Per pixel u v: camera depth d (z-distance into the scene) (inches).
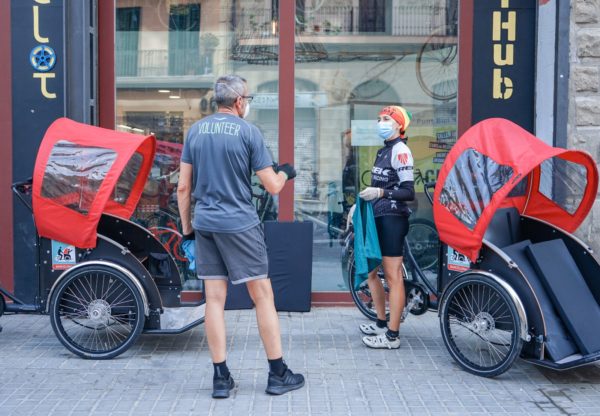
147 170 232.7
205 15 274.7
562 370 197.5
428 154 275.0
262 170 179.0
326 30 273.9
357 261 214.5
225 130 177.5
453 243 199.6
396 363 209.2
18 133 259.4
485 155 192.2
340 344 226.7
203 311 226.2
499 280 191.0
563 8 247.1
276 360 184.7
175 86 275.9
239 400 180.2
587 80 248.8
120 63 274.2
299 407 175.9
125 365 206.1
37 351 218.5
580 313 192.7
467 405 178.2
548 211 216.1
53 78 258.4
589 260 202.1
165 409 174.4
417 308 230.8
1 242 261.6
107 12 272.4
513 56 267.0
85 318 212.7
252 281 180.5
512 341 189.2
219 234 175.9
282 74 273.4
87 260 211.9
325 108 275.1
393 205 215.8
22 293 262.7
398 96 274.8
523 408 176.4
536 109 263.0
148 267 226.8
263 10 274.1
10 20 257.8
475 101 268.5
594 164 201.2
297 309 255.9
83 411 173.0
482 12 266.7
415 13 272.7
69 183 203.5
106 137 206.7
